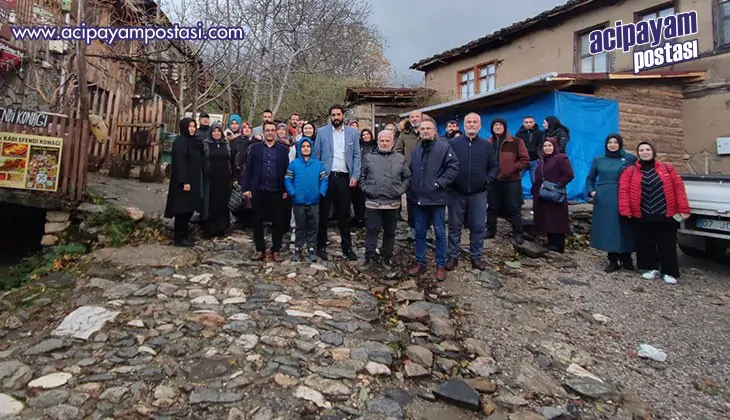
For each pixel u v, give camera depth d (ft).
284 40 47.09
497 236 21.39
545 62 41.04
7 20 26.11
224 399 8.32
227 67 36.76
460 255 18.38
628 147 30.01
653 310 13.53
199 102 35.76
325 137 17.07
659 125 31.27
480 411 8.59
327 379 9.17
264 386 8.80
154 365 9.38
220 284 14.08
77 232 19.03
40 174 18.56
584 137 28.32
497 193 20.53
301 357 9.89
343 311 12.51
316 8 49.06
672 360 10.71
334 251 18.40
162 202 22.99
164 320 11.41
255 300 12.85
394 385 9.23
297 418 7.95
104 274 14.44
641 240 16.69
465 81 50.55
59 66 31.01
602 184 17.26
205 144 18.99
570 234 20.98
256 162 16.51
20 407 7.98
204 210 19.08
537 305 13.84
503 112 32.76
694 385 9.70
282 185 16.57
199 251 17.40
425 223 15.80
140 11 26.96
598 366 10.48
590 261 18.67
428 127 15.06
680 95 32.35
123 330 10.81
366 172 15.96
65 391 8.42
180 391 8.56
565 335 11.92
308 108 60.90
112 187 24.39
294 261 16.60
